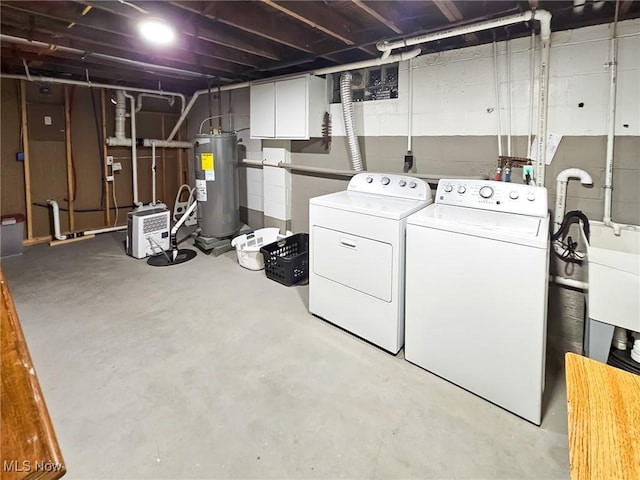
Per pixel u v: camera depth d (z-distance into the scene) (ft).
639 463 2.36
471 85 8.57
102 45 10.31
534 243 5.60
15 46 10.47
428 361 7.19
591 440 2.52
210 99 15.80
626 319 5.82
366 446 5.51
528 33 7.59
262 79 13.25
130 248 13.88
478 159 8.69
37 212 15.42
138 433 5.66
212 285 11.35
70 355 7.58
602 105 6.97
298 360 7.59
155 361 7.46
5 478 1.70
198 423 5.89
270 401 6.41
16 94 14.32
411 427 5.87
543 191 6.88
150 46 10.44
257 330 8.73
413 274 7.13
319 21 7.74
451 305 6.66
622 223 7.04
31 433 1.94
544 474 5.04
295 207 13.84
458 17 7.50
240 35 9.61
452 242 6.48
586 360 3.36
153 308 9.73
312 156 12.81
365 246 7.91
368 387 6.80
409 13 7.99
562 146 7.48
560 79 7.32
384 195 9.32
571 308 7.82
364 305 8.14
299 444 5.53
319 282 9.09
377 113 10.55
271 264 11.77
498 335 6.15
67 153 15.83
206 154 13.99
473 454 5.38
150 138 18.48
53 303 9.89
